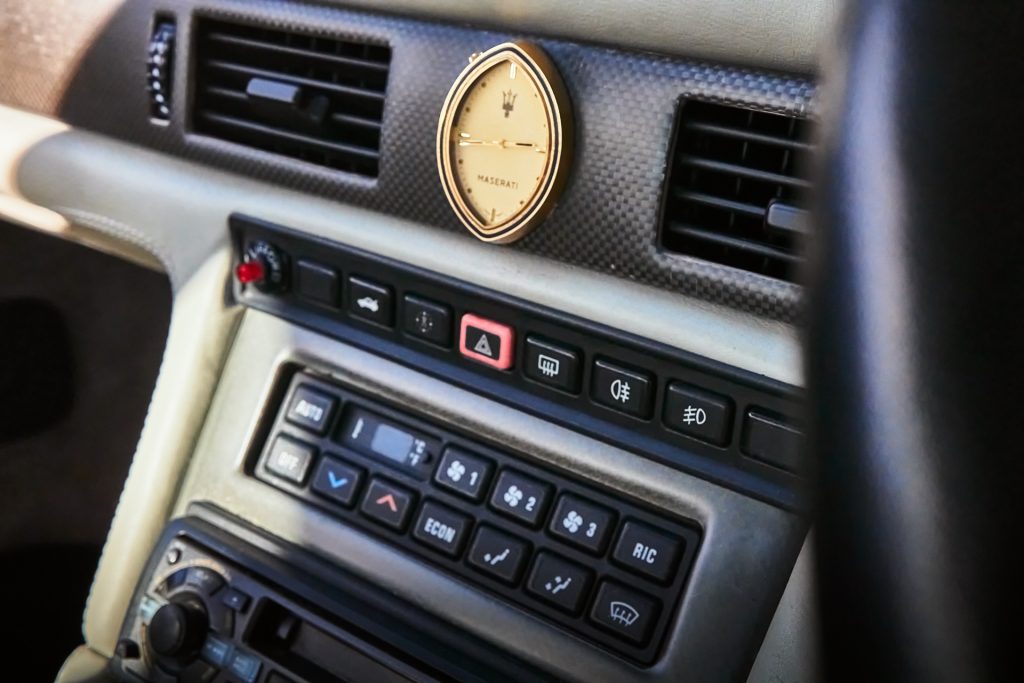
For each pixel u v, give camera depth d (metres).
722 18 0.73
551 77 0.79
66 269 1.46
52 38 1.09
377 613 0.92
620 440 0.84
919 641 0.45
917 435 0.44
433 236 0.89
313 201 0.96
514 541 0.88
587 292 0.82
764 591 0.80
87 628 1.05
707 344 0.78
